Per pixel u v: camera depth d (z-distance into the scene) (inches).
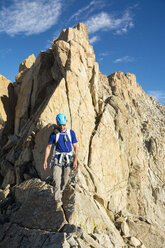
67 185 328.8
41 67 621.6
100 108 577.3
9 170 467.5
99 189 432.5
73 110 509.0
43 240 249.3
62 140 222.2
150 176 762.2
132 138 635.5
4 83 714.8
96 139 513.3
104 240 282.4
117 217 440.1
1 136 645.9
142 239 430.0
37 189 330.3
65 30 655.1
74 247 231.5
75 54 553.9
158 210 674.8
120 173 564.4
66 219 271.4
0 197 391.2
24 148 461.1
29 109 636.7
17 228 285.6
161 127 1017.5
